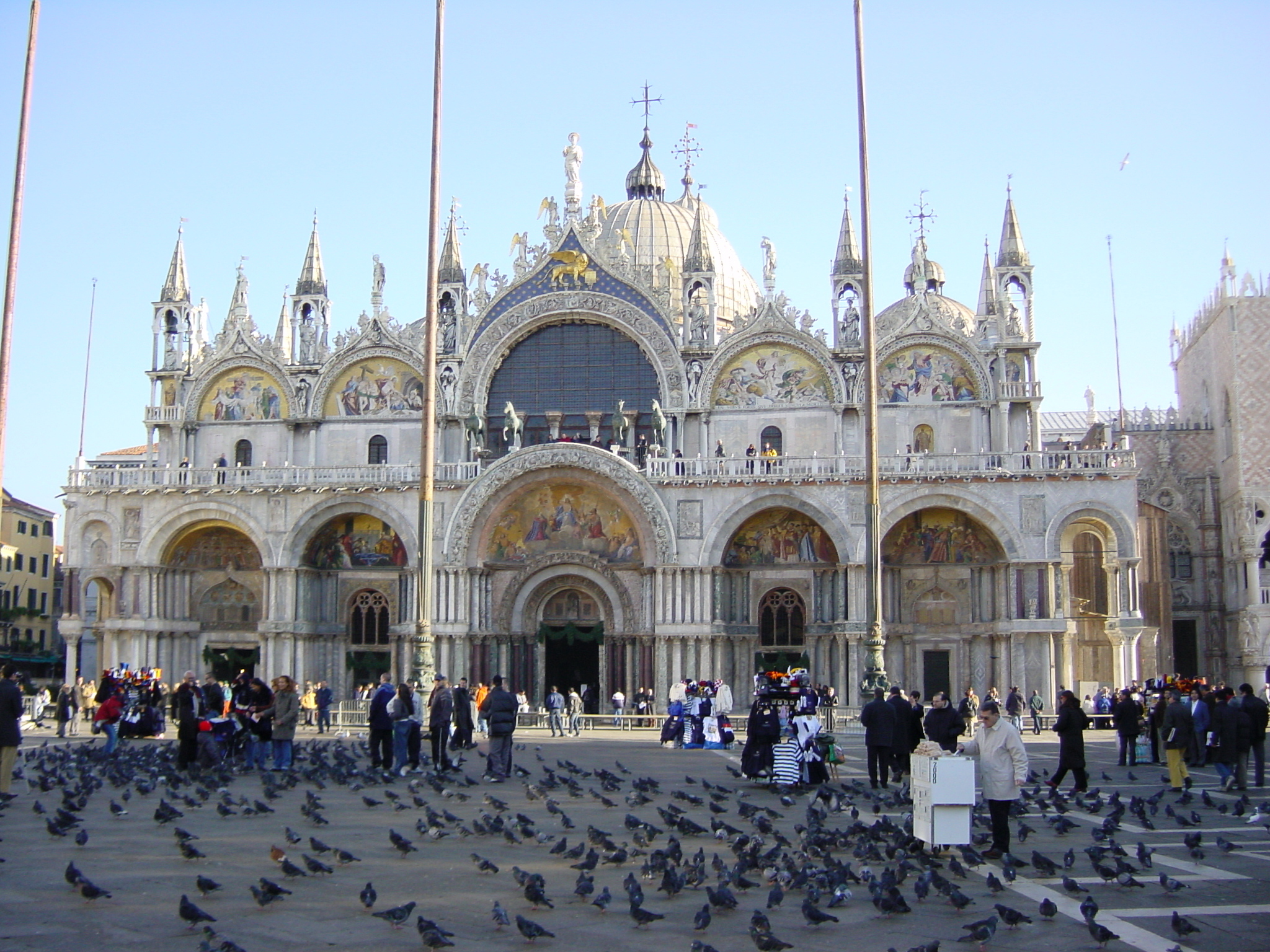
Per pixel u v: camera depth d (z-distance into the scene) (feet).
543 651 255.70
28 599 392.88
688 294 259.19
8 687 105.91
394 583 260.83
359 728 230.27
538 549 255.50
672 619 242.17
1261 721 126.93
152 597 256.73
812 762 118.93
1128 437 313.12
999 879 71.72
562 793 113.50
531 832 83.10
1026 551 236.02
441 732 133.80
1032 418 249.96
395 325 264.52
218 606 265.75
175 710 193.16
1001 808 77.05
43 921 59.77
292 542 253.65
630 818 82.07
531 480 249.96
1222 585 305.53
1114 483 236.02
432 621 247.09
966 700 206.08
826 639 245.65
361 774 120.98
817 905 62.69
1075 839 87.66
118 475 261.85
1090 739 208.44
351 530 262.88
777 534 250.98
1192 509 309.22
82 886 61.98
